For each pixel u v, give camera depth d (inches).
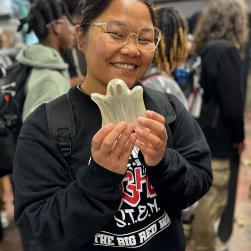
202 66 78.9
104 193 29.1
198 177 37.6
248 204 118.0
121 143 28.0
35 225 31.4
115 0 31.5
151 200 35.1
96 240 33.6
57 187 32.7
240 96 77.0
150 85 59.2
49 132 33.8
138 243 34.2
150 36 32.7
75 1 72.6
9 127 63.0
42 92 61.7
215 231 94.0
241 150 83.4
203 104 80.3
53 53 65.8
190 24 110.2
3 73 77.2
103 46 31.5
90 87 34.9
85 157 33.4
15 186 33.5
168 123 38.3
